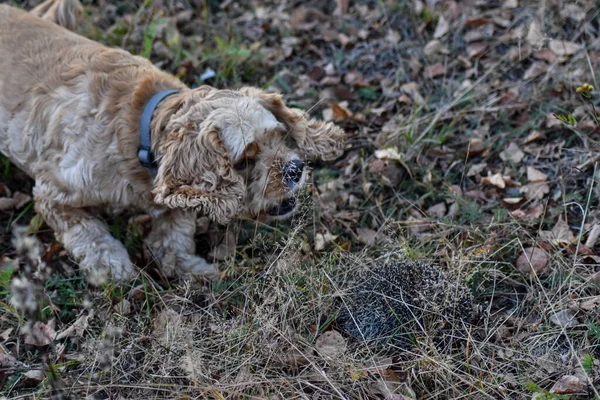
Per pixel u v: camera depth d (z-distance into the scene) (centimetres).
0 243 425
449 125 467
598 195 399
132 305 371
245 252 404
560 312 335
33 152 394
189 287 359
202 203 338
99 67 382
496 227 392
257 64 545
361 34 559
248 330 326
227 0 619
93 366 320
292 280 346
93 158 369
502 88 489
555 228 387
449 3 562
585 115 448
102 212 414
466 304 328
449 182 437
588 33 501
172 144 342
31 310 313
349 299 341
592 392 290
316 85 528
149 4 602
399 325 326
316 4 604
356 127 491
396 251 366
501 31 535
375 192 436
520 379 304
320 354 313
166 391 313
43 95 386
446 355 310
